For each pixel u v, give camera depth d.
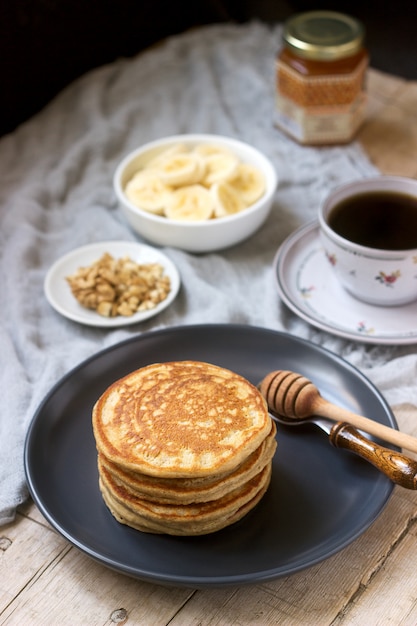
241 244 0.99
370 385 0.80
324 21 1.07
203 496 0.71
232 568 0.71
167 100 1.15
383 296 0.87
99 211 1.02
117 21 1.20
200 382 0.75
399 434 0.76
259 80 1.16
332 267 0.88
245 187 0.99
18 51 1.12
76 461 0.77
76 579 0.73
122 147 1.11
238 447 0.71
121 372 0.82
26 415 0.83
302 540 0.72
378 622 0.71
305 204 1.03
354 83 1.04
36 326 0.91
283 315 0.90
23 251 0.97
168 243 0.96
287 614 0.71
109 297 0.91
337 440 0.76
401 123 1.11
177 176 0.98
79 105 1.15
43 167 1.08
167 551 0.72
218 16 1.28
